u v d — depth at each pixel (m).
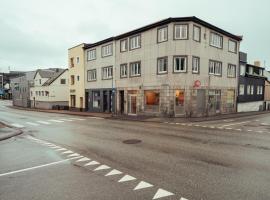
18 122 21.92
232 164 7.57
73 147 10.60
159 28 24.84
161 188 5.68
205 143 10.96
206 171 6.89
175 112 23.91
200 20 23.98
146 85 26.36
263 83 40.47
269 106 42.88
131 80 28.44
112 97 30.84
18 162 8.24
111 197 5.23
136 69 27.88
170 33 23.64
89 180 6.31
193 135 13.24
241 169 7.05
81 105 38.91
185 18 23.17
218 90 27.91
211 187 5.71
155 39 25.27
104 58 33.09
